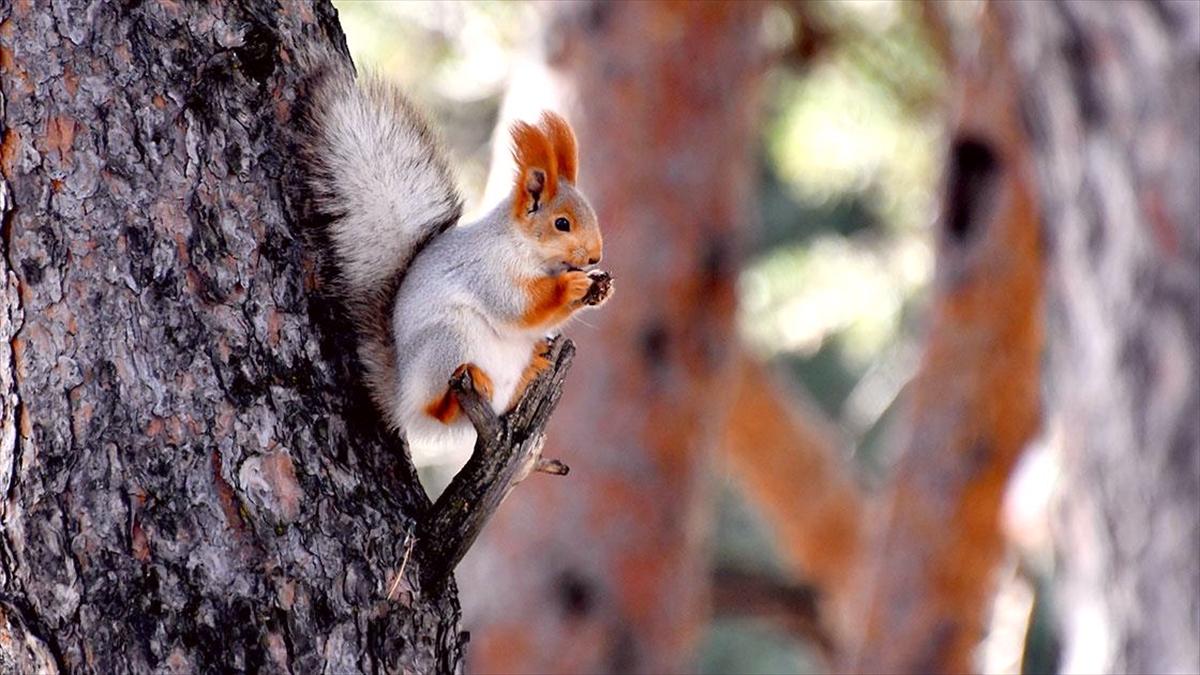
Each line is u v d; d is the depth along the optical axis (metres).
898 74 9.27
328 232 6.04
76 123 5.96
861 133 9.46
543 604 7.73
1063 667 6.22
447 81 9.07
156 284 5.96
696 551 8.08
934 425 8.08
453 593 6.03
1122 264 6.10
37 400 5.95
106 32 5.97
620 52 7.84
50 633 5.94
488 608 7.79
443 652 6.01
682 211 7.86
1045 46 6.12
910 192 9.86
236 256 5.98
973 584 8.13
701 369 7.93
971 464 8.00
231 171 5.99
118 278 5.96
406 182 6.16
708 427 8.02
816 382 15.05
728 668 14.46
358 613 5.97
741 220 8.12
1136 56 6.09
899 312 10.33
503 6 8.98
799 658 14.45
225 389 5.97
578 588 7.74
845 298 10.09
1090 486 6.14
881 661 8.25
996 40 7.44
